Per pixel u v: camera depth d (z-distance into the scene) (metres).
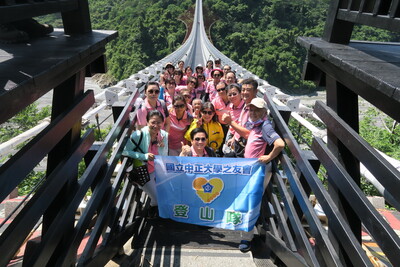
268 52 94.50
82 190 2.31
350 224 2.42
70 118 2.18
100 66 2.95
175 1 117.62
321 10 117.00
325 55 2.27
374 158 1.80
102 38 2.51
